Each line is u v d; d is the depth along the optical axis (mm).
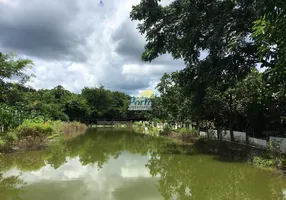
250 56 13172
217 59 13438
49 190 8750
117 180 10266
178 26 14891
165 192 8703
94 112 58906
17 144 16875
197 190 9000
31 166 12789
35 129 18484
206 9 14625
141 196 8258
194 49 15250
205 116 21469
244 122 20062
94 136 29938
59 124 30562
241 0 12867
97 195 8242
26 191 8641
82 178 10492
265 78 8383
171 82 27281
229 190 8922
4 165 12953
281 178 9898
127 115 62781
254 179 10094
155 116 37188
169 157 15688
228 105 19562
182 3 15336
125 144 22641
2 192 8523
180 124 30516
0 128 18297
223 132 20703
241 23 12539
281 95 12852
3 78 22141
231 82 14258
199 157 15383
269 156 12180
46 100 44500
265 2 4227
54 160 14461
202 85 15367
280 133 16422
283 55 4719
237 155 14914
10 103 24484
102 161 14531
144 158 15625
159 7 15789
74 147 20062
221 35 12914
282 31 4258
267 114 16766
